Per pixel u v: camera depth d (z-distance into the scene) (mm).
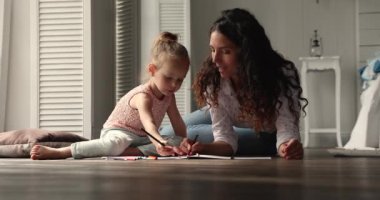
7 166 1363
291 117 1979
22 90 3613
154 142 1976
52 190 651
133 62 4570
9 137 2461
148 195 580
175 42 2203
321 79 5793
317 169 1155
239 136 2449
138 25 4746
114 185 720
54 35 3463
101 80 3818
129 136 2148
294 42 5836
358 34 5719
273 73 1935
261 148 2482
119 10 4387
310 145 5789
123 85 4441
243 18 1920
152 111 2219
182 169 1164
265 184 724
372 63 4473
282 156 1918
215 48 1924
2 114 3580
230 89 2080
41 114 3477
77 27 3459
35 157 1953
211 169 1155
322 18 5801
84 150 2002
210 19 5875
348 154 3180
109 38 4094
